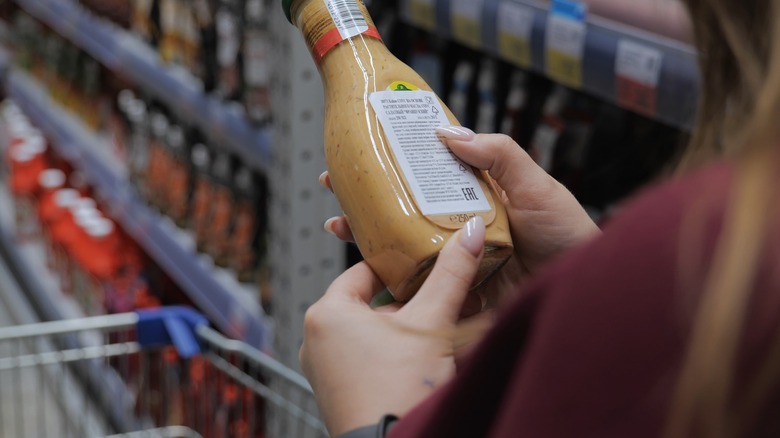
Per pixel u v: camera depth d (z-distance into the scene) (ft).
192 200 8.82
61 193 11.89
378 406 1.97
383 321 2.11
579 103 6.07
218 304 7.54
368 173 2.50
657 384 1.21
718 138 1.41
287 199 5.88
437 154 2.56
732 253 1.16
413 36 6.75
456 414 1.51
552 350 1.30
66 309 11.13
